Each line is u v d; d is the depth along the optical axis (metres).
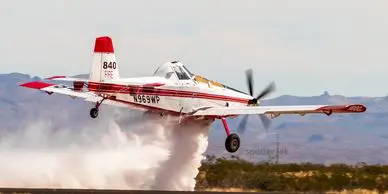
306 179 146.12
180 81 146.38
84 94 139.50
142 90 141.25
